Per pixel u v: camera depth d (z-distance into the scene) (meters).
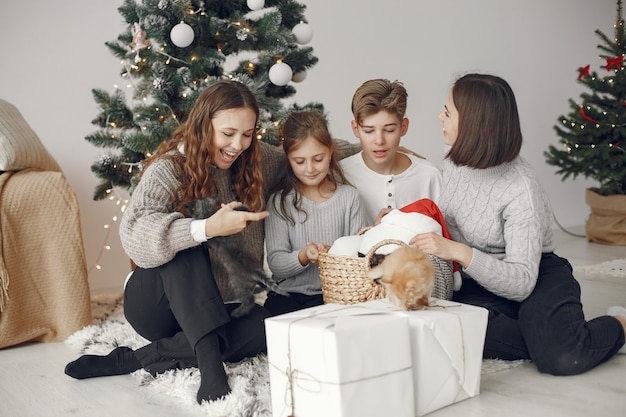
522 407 1.40
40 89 3.10
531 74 4.97
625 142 3.85
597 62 5.37
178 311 1.54
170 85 2.38
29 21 3.05
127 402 1.54
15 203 2.20
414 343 1.34
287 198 1.94
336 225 1.96
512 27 4.85
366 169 2.09
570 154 3.97
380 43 4.17
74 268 2.26
